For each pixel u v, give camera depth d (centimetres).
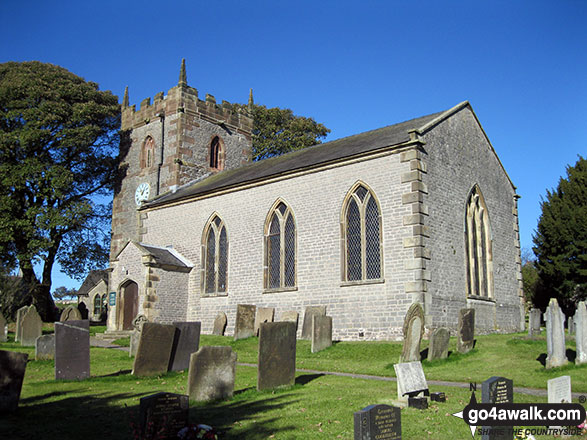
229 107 4688
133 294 3331
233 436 1027
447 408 1227
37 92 4300
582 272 3456
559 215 3675
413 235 2472
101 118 4616
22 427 1078
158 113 4366
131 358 2138
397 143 2575
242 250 3172
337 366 1964
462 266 2731
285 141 5903
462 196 2858
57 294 12462
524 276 4594
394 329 2458
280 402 1299
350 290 2636
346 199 2734
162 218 3716
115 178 4659
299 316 2812
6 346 2509
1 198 4094
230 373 1383
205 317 3291
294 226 2939
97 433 1039
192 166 4284
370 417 910
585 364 1691
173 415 1000
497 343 2227
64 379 1590
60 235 4488
